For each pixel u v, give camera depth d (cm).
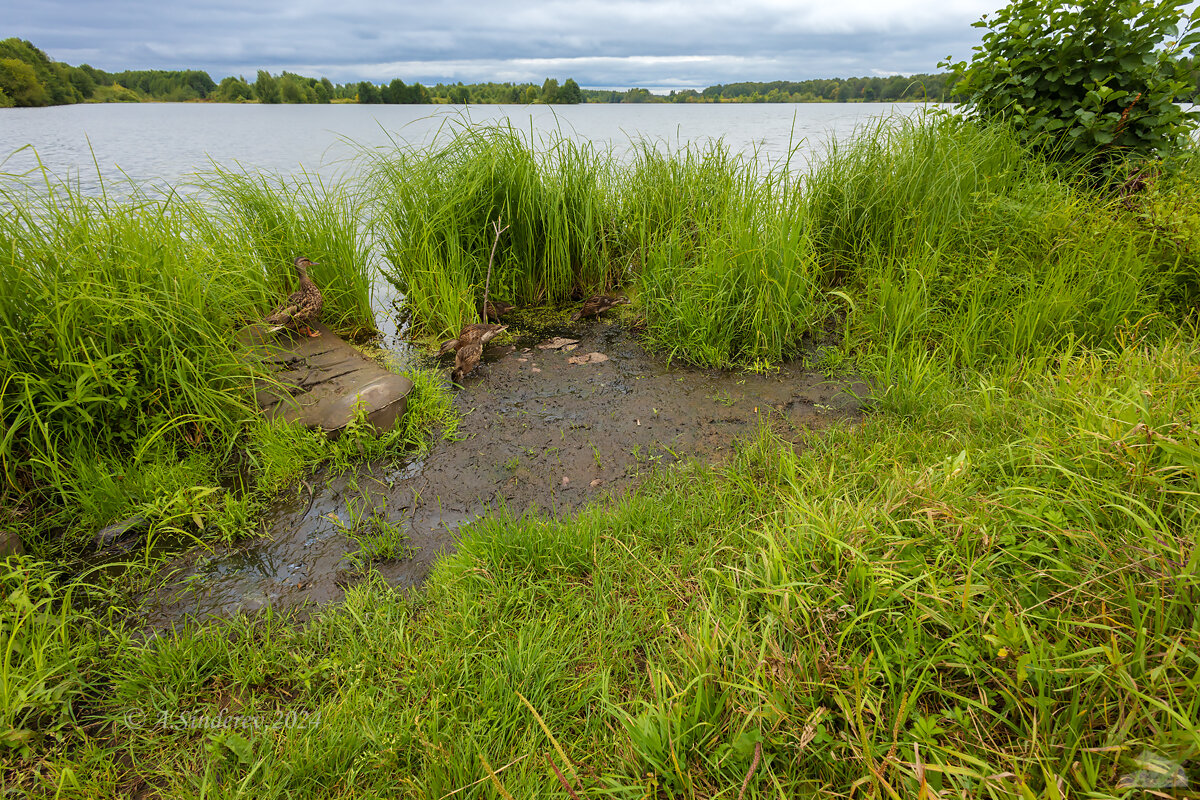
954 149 655
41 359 412
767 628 245
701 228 646
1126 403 325
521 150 708
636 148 821
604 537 355
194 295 467
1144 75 665
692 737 229
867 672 220
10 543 349
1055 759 196
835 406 496
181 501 381
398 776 236
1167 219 542
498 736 248
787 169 641
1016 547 264
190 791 235
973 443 384
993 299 543
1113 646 199
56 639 293
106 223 446
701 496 391
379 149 759
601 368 591
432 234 675
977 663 222
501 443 474
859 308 613
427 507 407
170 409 442
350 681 277
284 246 646
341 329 685
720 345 577
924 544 283
